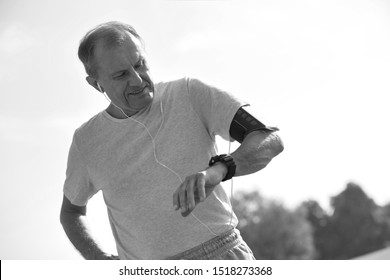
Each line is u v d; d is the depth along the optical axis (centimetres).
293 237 5553
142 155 339
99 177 350
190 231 328
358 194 5694
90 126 353
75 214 378
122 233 347
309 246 5591
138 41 340
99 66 337
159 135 338
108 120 348
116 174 343
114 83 335
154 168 336
